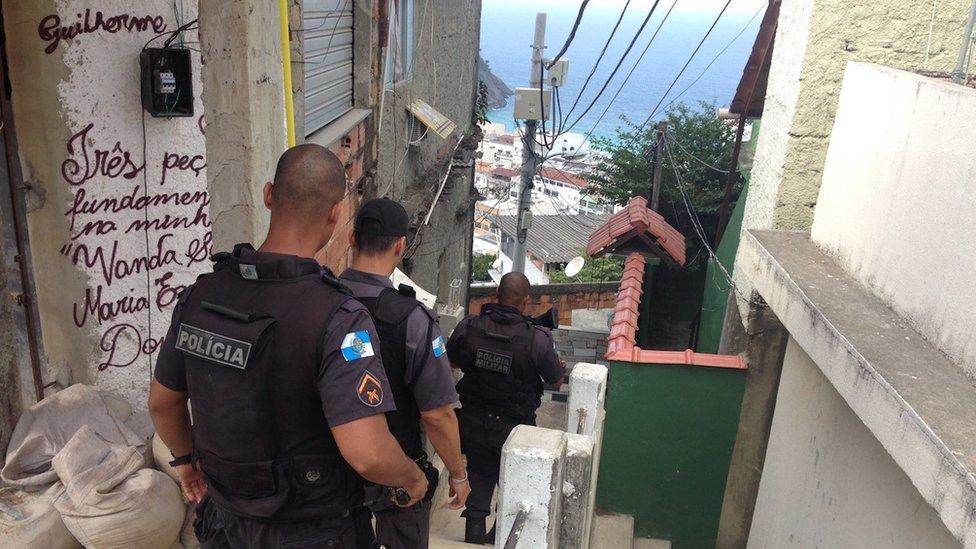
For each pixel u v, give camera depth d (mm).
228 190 3453
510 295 4125
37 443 2871
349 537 1914
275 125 3658
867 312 3525
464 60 11414
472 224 13930
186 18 3217
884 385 2816
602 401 4258
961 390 2758
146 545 2779
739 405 5797
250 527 1847
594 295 16438
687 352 5867
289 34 4035
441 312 6453
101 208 3256
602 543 5871
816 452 4164
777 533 4707
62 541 2717
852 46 4918
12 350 2848
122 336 3443
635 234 8102
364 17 5578
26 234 3145
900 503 3037
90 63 3086
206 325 1755
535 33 13531
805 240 4824
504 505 2594
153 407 1991
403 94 7465
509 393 4066
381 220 2584
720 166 13719
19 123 3043
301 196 1809
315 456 1769
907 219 3398
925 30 4840
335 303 1736
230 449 1748
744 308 5703
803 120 5090
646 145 14398
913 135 3371
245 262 1782
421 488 1938
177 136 3326
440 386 2412
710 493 6047
